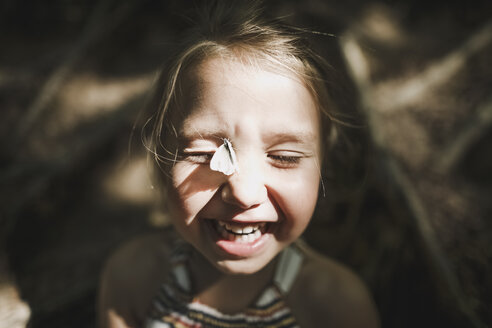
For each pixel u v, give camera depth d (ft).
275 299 1.26
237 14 1.09
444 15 3.74
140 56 3.36
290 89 0.96
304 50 1.04
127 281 1.40
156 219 2.31
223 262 1.07
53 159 2.41
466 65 2.99
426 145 2.54
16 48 3.45
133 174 2.68
